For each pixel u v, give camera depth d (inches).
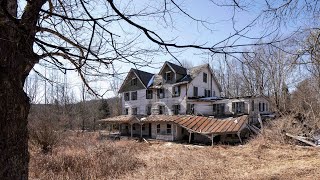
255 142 892.0
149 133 1476.4
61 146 796.6
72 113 1293.1
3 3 95.0
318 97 791.1
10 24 89.0
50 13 103.9
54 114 773.9
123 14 115.6
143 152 804.6
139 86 1587.1
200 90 1494.8
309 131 902.4
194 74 1471.5
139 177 472.4
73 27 129.8
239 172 501.7
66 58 130.3
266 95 1208.8
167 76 1481.3
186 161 610.9
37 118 705.6
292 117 956.0
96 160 564.7
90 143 856.3
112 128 1791.3
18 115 99.8
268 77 1049.5
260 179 443.5
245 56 110.6
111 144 807.1
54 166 514.3
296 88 982.4
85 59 114.2
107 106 1828.2
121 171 519.5
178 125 1250.6
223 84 1843.0
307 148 774.5
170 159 641.0
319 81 283.3
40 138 692.7
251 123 1251.2
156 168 541.0
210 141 1191.6
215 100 1427.2
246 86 1353.3
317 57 159.2
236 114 1307.8
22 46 98.7
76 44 125.3
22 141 101.7
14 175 97.7
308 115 894.4
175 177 465.1
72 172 485.1
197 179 451.8
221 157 671.1
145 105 1560.0
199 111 1428.4
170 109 1455.5
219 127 1102.4
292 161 596.4
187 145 1066.1
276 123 957.2
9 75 95.9
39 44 113.0
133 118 1419.8
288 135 879.1
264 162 597.3
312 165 533.3
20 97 100.7
